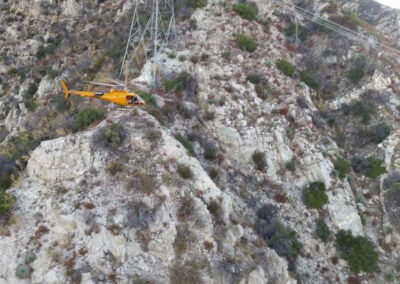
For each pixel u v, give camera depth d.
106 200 24.08
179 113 34.66
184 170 26.02
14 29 65.25
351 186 35.38
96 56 50.09
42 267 21.33
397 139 37.34
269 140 35.00
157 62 38.97
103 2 64.81
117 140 26.70
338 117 40.78
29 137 31.98
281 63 40.72
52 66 56.94
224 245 24.31
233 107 36.12
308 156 34.97
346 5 73.38
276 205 32.44
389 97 39.97
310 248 31.09
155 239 23.02
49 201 24.28
